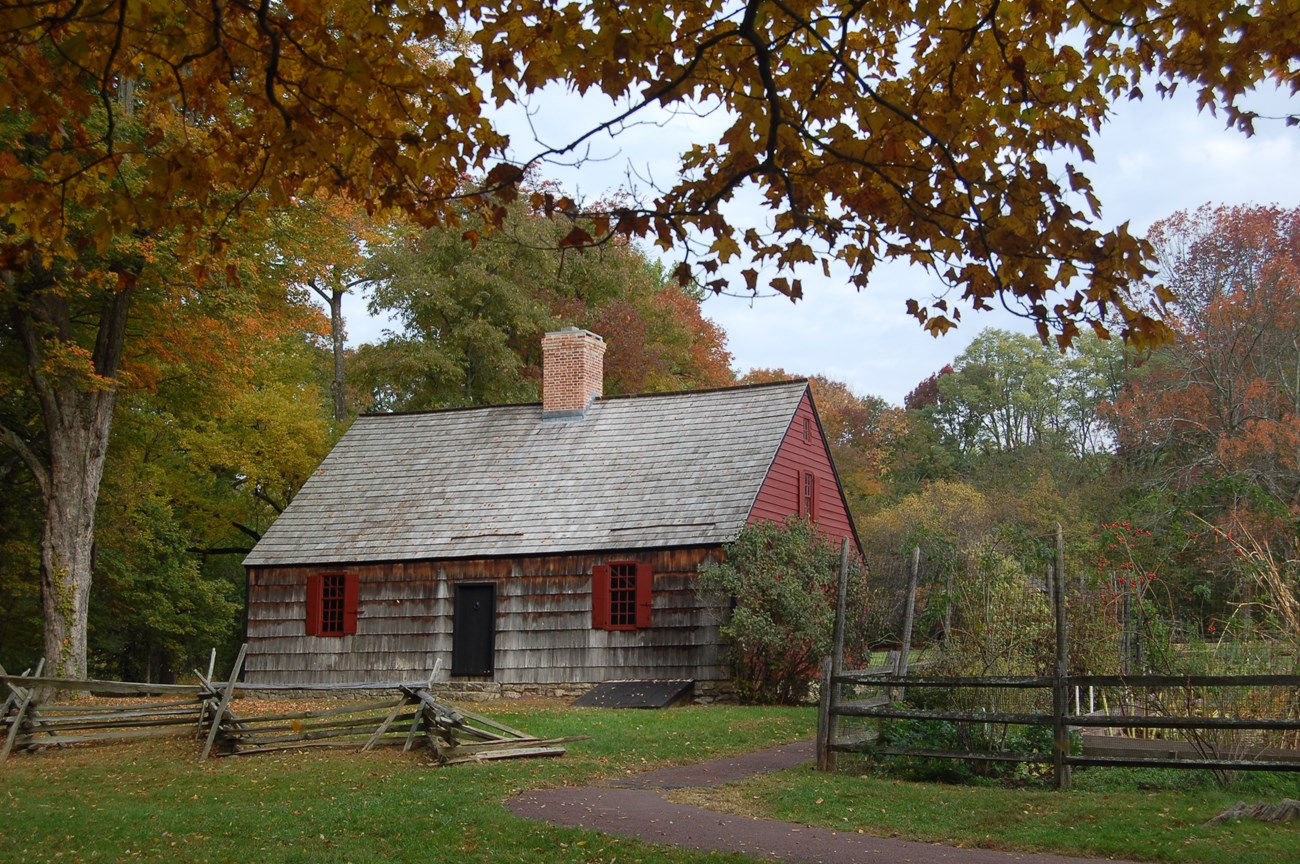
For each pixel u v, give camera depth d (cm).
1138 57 765
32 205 670
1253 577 1303
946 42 777
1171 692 1214
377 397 4222
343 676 2614
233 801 1219
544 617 2459
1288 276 3722
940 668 1388
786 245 776
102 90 666
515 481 2695
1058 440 6303
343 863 924
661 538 2378
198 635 3775
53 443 2277
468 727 1479
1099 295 718
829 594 2214
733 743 1587
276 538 2762
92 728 1673
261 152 880
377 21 685
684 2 757
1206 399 3775
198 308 2242
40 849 991
